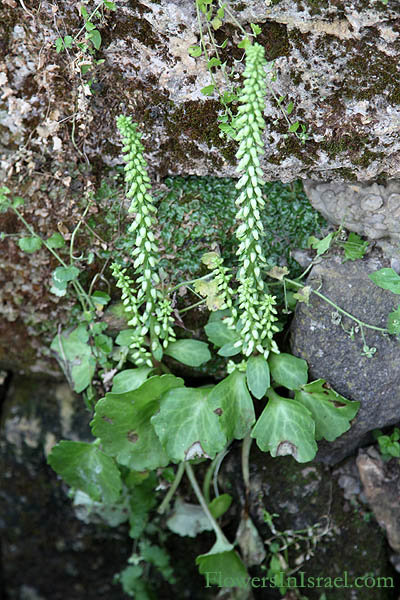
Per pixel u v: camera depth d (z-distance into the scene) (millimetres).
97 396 768
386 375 709
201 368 758
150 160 708
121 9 660
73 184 713
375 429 765
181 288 722
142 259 671
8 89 695
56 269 708
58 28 676
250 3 647
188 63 673
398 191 691
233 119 669
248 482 775
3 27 680
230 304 691
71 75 685
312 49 657
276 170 698
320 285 703
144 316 695
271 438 698
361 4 634
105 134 706
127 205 714
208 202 715
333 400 710
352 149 679
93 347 742
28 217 719
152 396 702
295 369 704
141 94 688
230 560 763
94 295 725
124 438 717
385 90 659
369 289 700
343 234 715
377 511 773
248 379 692
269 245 723
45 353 771
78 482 756
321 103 671
